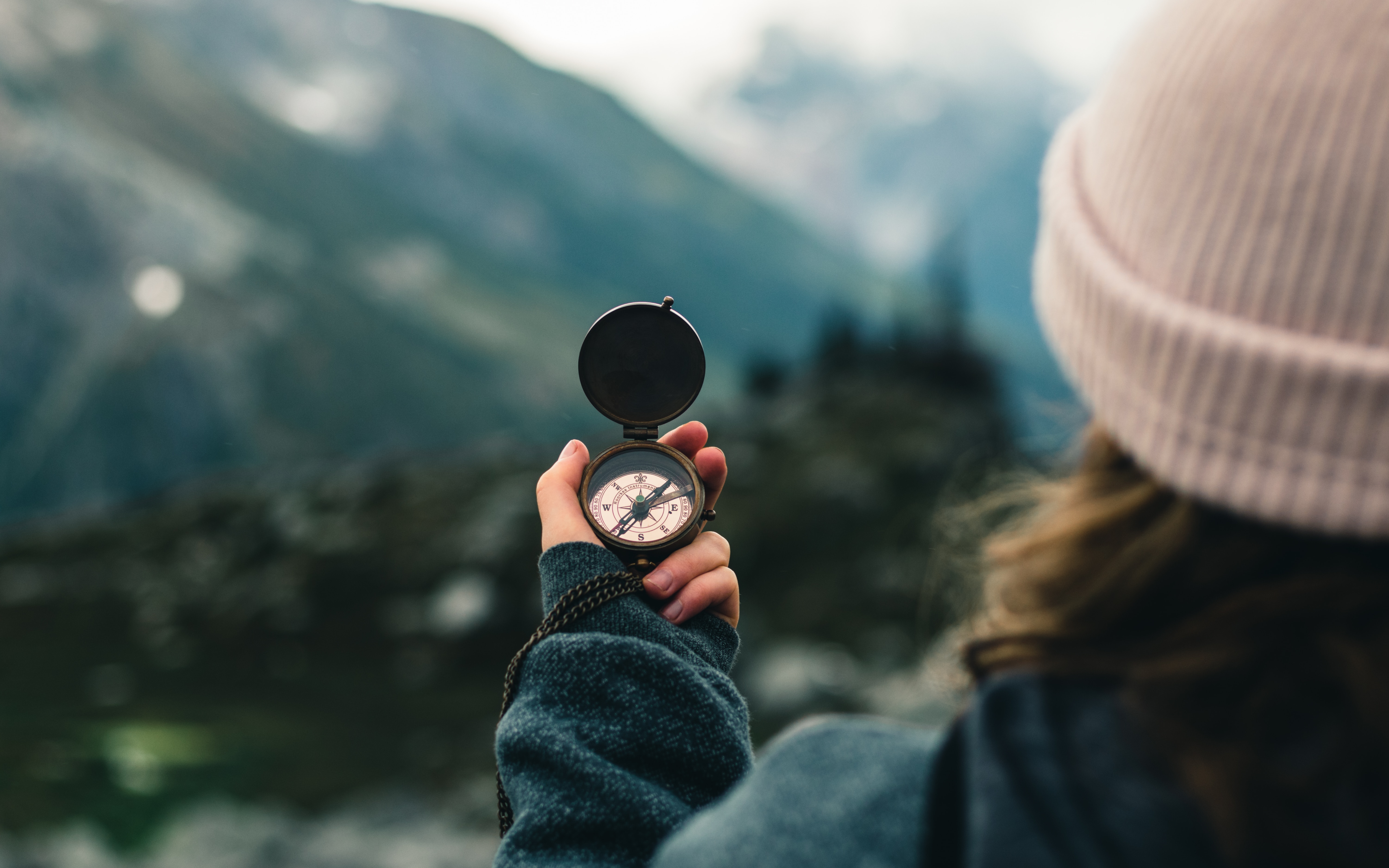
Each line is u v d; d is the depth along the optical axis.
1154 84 0.81
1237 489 0.72
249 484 32.53
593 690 1.14
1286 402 0.70
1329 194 0.69
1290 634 0.70
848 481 23.55
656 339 1.52
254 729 16.14
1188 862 0.68
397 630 20.38
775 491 24.09
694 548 1.34
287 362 185.25
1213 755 0.68
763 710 14.34
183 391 175.50
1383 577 0.71
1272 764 0.67
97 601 24.95
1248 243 0.72
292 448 173.50
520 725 1.13
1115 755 0.72
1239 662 0.70
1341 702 0.68
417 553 23.00
